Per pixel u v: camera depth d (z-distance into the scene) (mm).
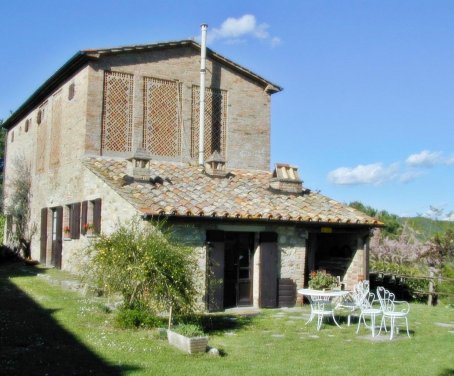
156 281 10305
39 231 23250
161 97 19453
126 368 7879
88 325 10820
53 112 21906
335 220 15797
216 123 20531
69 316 11594
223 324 12227
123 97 18781
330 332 11641
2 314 11695
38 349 8852
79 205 18156
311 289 13508
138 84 19031
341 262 17281
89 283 11102
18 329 10242
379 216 32844
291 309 15016
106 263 10453
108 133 18406
